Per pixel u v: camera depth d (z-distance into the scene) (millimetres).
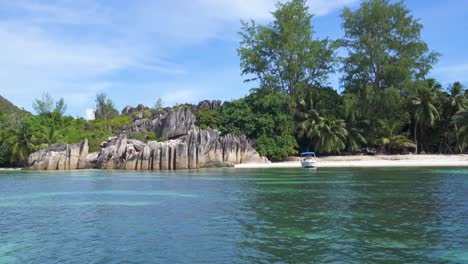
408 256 13742
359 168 57688
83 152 66938
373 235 16609
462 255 13781
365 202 25094
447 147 78812
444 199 25781
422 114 75125
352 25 77062
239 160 68062
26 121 83812
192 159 62406
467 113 70562
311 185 35500
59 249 15156
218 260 13516
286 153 71438
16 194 32031
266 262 13250
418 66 74688
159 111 95188
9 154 74875
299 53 77812
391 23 75500
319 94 77688
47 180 44906
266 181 39781
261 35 78188
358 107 74062
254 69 80188
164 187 35500
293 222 19359
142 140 74250
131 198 28656
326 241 15766
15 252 14805
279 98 73750
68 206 25406
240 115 74688
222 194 30109
